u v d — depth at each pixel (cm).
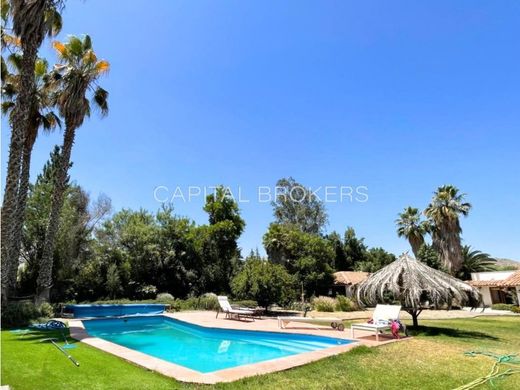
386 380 619
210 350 1045
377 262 4597
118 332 1438
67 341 916
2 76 1709
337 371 672
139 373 611
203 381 575
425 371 685
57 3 1362
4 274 1239
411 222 3725
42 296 1562
